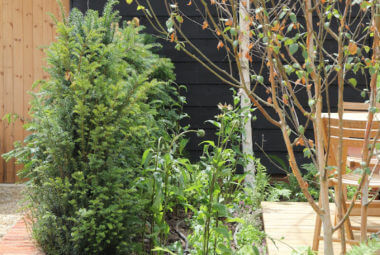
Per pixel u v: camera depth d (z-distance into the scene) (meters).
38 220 3.39
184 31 5.89
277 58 2.48
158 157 3.51
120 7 5.86
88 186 3.16
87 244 3.19
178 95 5.67
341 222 2.53
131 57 3.99
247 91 2.52
